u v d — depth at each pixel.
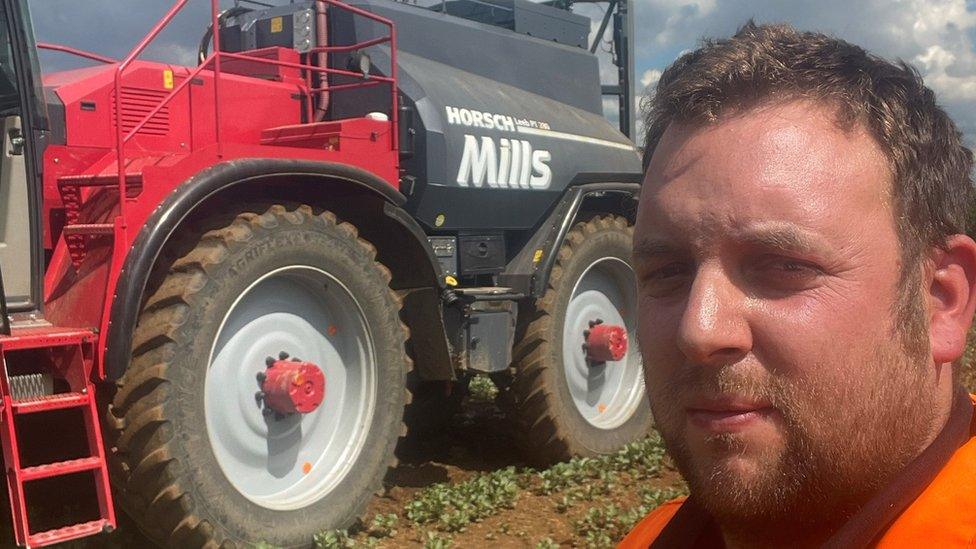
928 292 1.13
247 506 4.35
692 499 1.29
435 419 7.15
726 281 1.09
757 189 1.07
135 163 4.61
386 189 5.03
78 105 4.75
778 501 1.08
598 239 6.54
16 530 3.55
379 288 5.00
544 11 7.35
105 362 3.92
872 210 1.07
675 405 1.14
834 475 1.07
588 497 5.49
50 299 4.21
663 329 1.16
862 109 1.09
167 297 4.10
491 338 5.79
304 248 4.62
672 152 1.15
